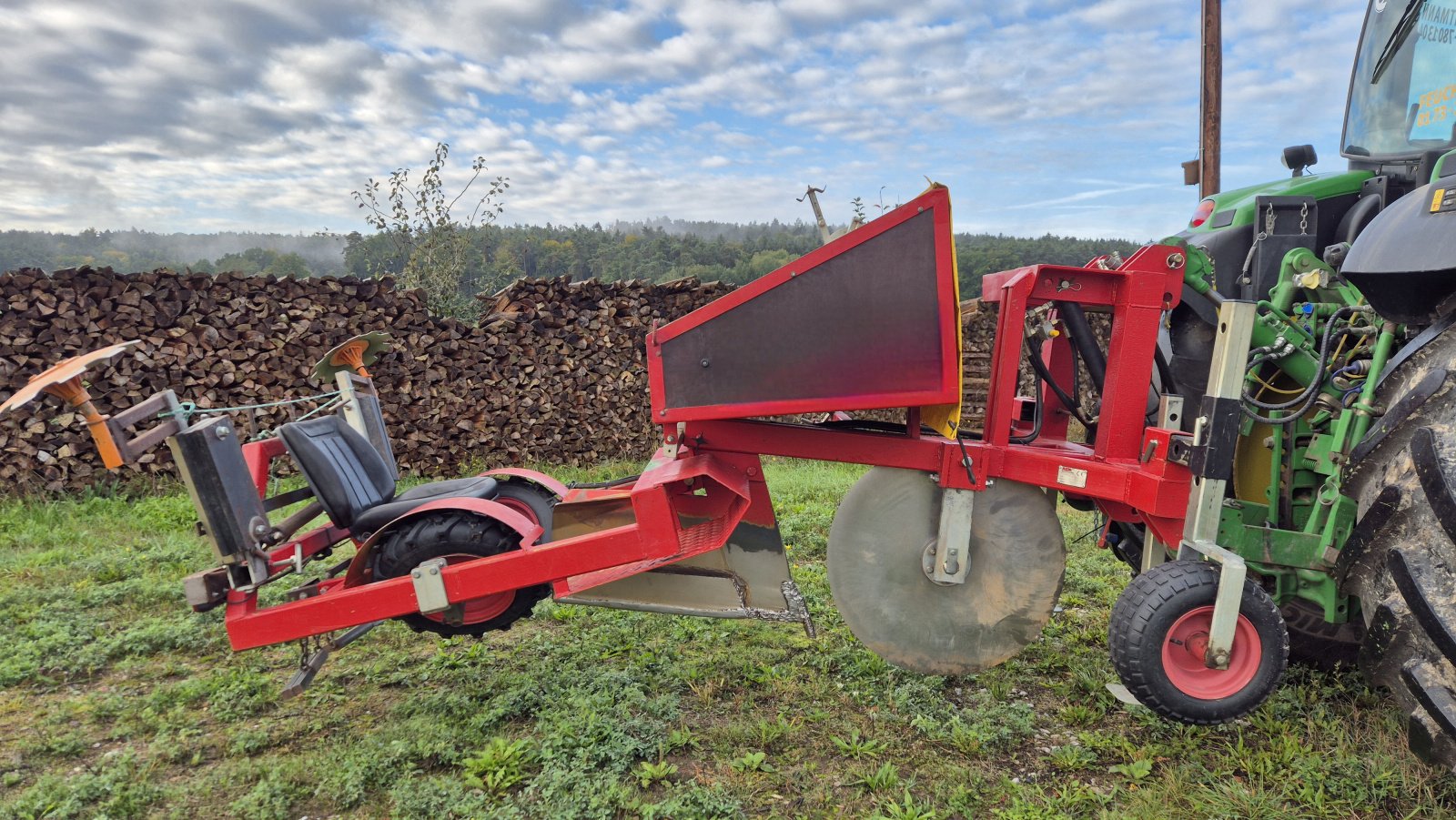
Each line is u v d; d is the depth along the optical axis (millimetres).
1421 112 3473
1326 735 2834
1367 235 2631
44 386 2357
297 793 2547
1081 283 2996
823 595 4328
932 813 2424
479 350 8156
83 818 2426
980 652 3188
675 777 2658
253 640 2834
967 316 10547
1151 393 3764
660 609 3084
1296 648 3320
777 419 3461
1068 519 6328
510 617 3354
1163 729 2938
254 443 3408
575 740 2775
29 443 6234
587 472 8562
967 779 2619
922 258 2742
